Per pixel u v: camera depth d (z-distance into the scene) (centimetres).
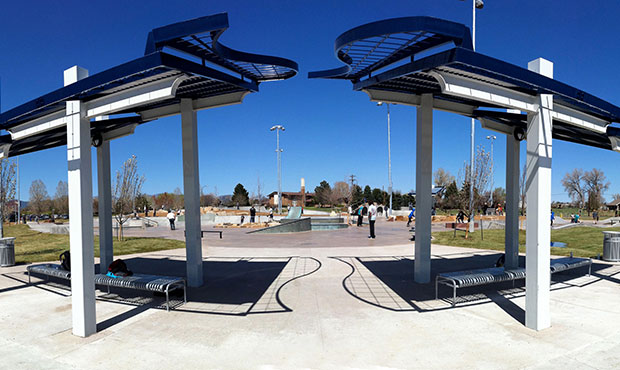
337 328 500
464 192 1923
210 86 613
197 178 743
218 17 346
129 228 2777
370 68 563
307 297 660
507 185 793
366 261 1036
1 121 525
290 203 8469
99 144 820
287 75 599
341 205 7319
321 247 1366
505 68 399
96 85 409
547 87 436
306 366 388
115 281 632
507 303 613
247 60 480
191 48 436
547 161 491
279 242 1563
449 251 1258
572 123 539
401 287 730
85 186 477
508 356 407
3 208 1872
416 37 412
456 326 504
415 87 668
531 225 491
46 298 676
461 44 374
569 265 752
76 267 478
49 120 525
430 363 392
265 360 402
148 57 371
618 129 605
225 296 671
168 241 1619
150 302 634
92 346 446
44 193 7106
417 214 761
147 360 405
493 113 716
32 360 409
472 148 1834
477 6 1802
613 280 777
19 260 1132
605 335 468
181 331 493
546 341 449
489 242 1495
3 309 606
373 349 429
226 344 448
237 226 2728
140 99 442
